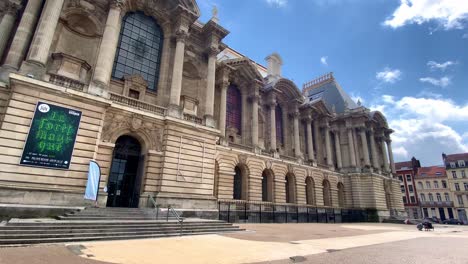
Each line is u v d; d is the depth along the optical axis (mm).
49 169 17531
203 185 25484
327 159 50438
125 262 9070
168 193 22953
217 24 31422
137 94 26266
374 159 54938
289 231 21781
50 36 19719
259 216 33062
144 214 19203
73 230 13320
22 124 17078
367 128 57062
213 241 14438
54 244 11625
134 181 23594
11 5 21969
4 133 16438
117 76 25594
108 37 22750
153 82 28078
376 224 40688
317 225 31562
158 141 24062
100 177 19422
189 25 29562
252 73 38969
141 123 23422
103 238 13398
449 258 10727
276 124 44906
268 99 42625
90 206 18500
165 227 16734
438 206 78188
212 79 30562
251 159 34969
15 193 16031
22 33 20219
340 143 55875
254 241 14820
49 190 17125
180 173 24156
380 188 52156
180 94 28344
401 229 30312
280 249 12203
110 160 21047
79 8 23891
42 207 16453
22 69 17922
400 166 93312
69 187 18000
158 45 29422
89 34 24641
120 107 22188
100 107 20547
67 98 19156
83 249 10898
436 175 81000
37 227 12742
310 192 44031
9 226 12258
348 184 51688
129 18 27781
